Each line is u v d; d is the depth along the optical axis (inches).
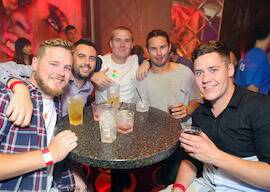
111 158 36.0
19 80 44.1
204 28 212.8
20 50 144.7
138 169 87.1
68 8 194.5
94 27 205.5
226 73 43.8
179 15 213.2
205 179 48.8
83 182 56.4
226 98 46.1
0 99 37.7
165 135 46.1
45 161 36.0
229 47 127.9
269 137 38.8
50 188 48.3
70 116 51.2
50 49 43.6
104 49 212.4
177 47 220.7
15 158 34.3
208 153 37.3
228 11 200.1
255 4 189.2
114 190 58.7
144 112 63.4
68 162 55.6
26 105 37.7
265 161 37.9
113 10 205.6
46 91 44.7
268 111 39.8
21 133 40.1
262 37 85.7
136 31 213.5
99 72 78.3
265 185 36.4
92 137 44.6
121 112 53.4
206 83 44.3
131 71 88.4
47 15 189.5
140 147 40.3
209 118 49.7
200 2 207.3
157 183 78.8
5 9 175.3
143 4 208.5
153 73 82.1
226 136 45.4
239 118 43.2
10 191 37.3
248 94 44.9
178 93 80.7
